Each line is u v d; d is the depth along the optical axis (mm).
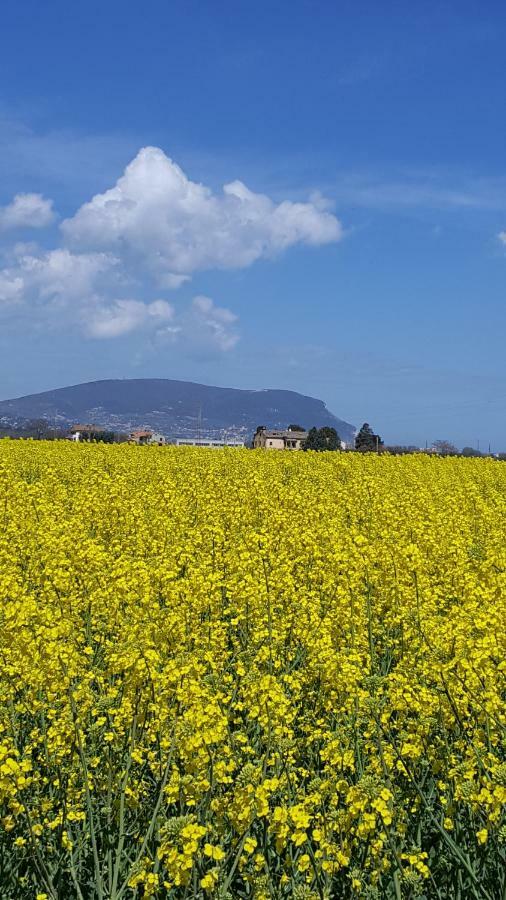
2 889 5195
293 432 134750
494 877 5148
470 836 5414
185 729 5352
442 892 5309
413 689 6480
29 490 16578
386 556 10375
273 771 5816
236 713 7105
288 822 4949
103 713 6676
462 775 5527
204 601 8781
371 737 6289
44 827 5441
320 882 4789
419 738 6043
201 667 5992
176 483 20797
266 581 9164
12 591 8859
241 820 4949
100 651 8164
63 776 5957
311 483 24031
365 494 19156
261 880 4836
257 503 16750
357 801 4871
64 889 5301
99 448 35219
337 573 10703
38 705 6395
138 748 6031
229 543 12297
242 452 36906
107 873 5305
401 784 6055
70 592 9516
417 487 22594
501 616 7328
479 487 25969
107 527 14891
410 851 5148
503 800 4730
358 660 6523
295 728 6906
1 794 4945
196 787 5152
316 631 7949
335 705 6840
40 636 6324
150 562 10391
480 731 5969
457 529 14758
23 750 6074
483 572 10430
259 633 7922
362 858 5203
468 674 6078
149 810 5582
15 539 12719
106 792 5906
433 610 9266
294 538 12602
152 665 6074
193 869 4742
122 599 8555
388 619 9016
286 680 6469
